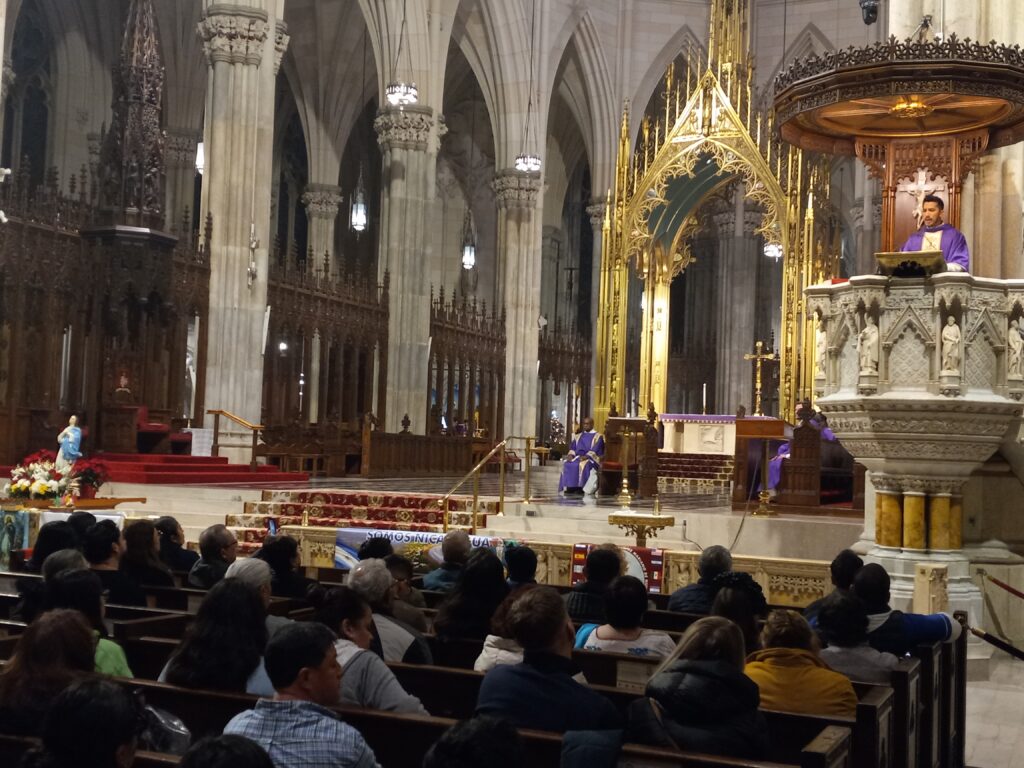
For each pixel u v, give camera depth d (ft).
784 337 89.56
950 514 35.01
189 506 60.18
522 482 86.43
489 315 132.57
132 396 70.69
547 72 119.96
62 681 13.15
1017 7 40.29
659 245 107.45
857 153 43.39
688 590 25.79
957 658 24.58
